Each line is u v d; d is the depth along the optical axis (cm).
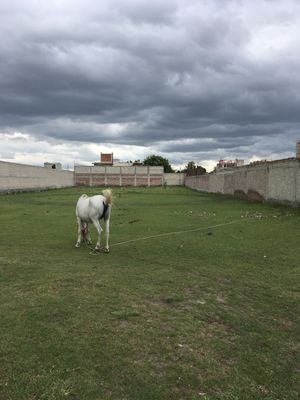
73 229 1477
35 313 568
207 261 957
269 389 414
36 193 4262
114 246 1136
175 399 382
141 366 434
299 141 2039
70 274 788
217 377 425
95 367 427
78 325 530
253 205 2406
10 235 1333
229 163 6475
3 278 756
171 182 7650
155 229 1466
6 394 376
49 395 376
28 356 446
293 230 1373
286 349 506
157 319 564
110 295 655
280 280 802
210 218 1806
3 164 3834
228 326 561
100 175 7494
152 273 823
